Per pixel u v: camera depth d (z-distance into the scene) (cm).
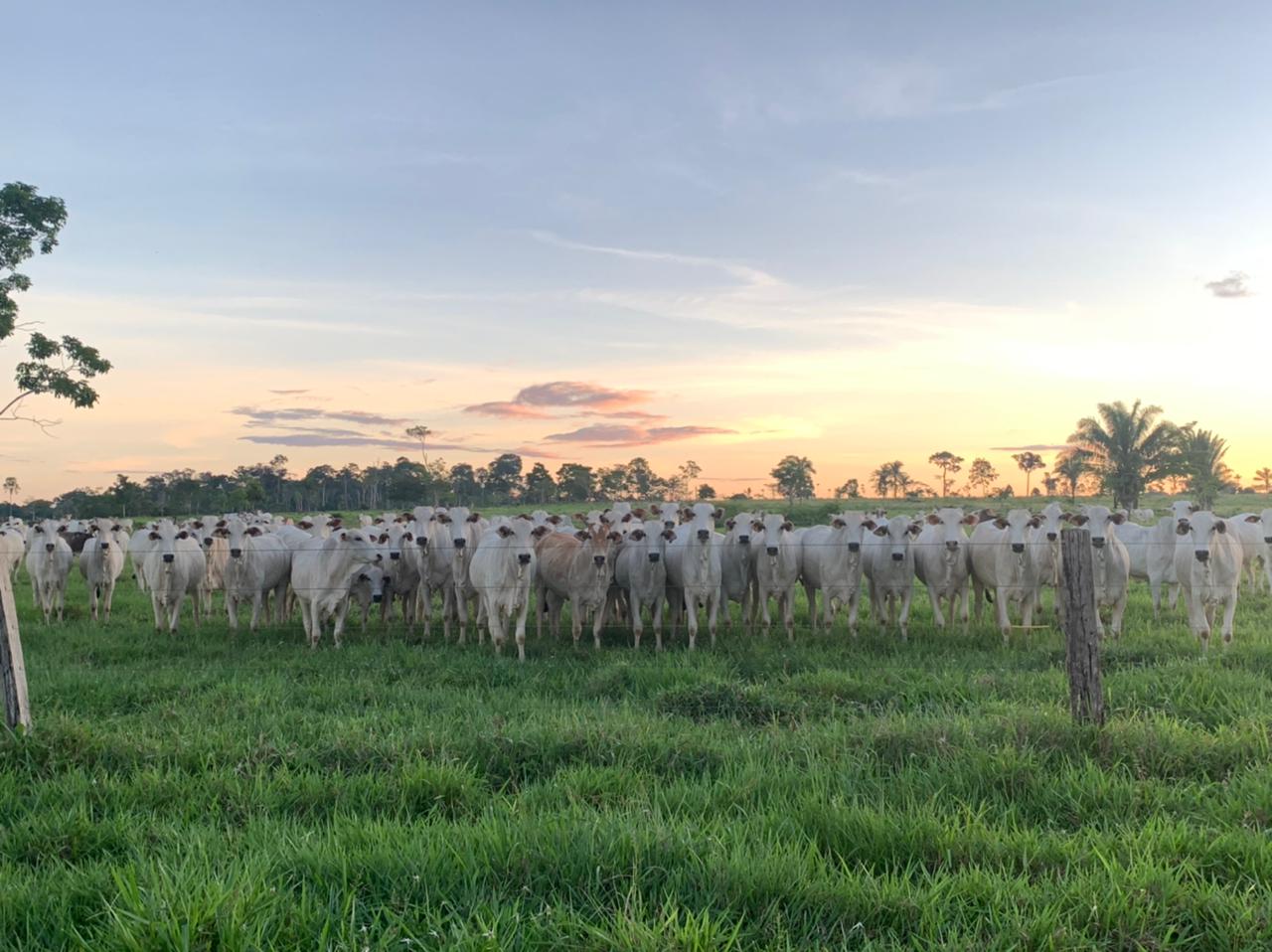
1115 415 4766
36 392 2483
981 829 556
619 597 1773
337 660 1276
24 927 453
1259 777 632
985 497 8331
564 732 774
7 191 2395
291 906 448
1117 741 700
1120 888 467
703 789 643
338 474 8219
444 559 1689
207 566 1838
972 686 983
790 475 6350
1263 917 447
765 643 1427
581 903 470
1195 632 1305
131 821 595
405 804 631
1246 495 6425
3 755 713
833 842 552
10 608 766
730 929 440
